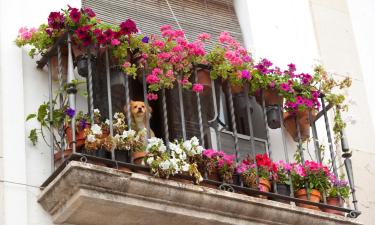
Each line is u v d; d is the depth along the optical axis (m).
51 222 8.66
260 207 9.06
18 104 8.98
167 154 8.81
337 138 10.17
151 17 10.47
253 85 9.76
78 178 8.31
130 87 9.75
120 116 9.08
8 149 8.74
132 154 8.84
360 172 10.70
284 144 9.77
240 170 9.20
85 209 8.52
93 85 9.40
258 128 10.20
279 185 9.48
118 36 9.11
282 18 11.06
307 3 11.37
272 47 10.81
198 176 8.84
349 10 11.69
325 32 11.31
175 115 9.86
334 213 9.62
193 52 9.45
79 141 8.75
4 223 8.44
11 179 8.63
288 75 10.03
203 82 9.61
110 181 8.43
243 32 10.93
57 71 9.23
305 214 9.29
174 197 8.70
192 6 10.82
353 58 11.37
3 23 9.27
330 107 10.20
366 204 10.53
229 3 11.09
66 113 8.63
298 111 10.02
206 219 8.91
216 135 9.59
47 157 8.92
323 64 11.08
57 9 9.73
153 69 9.34
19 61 9.16
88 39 8.93
